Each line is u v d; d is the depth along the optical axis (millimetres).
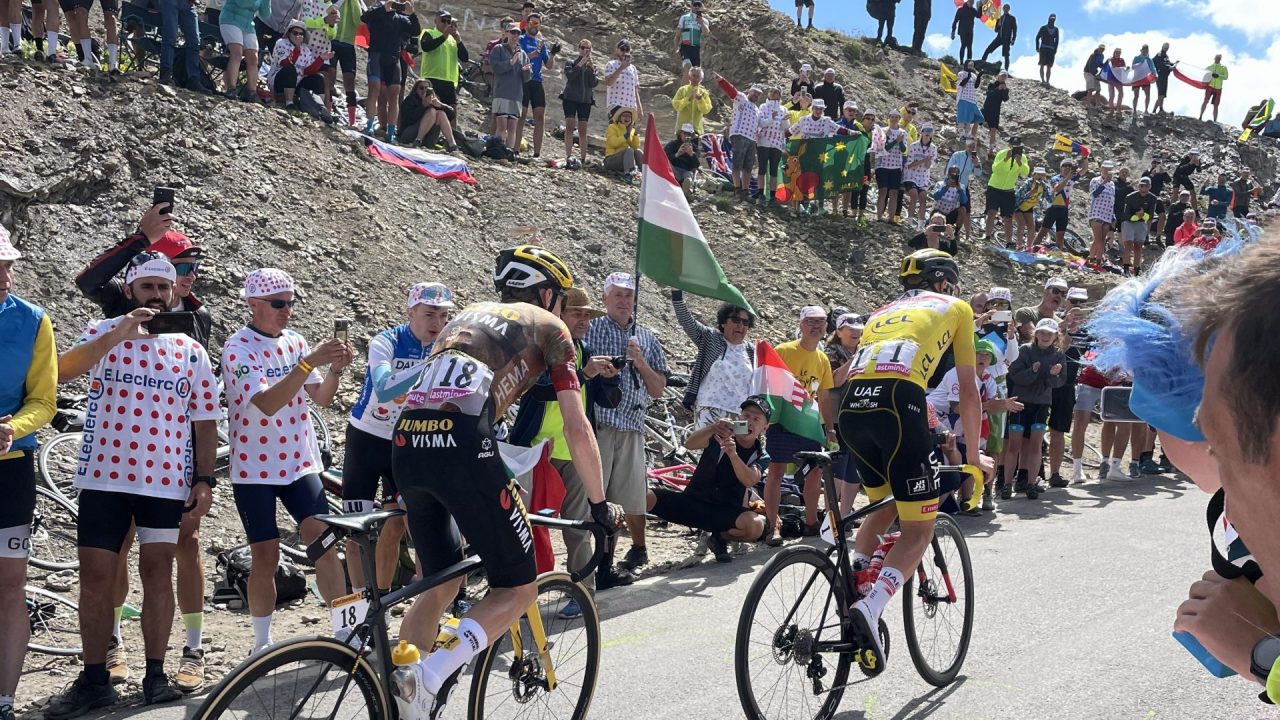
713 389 7508
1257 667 1572
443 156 12703
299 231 10133
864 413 4203
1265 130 28219
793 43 23672
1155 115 27297
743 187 15953
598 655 4059
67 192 9164
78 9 10398
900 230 16453
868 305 14414
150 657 4598
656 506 7051
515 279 3732
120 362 4598
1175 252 1469
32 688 4766
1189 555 6699
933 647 4488
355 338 9414
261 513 4895
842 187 16203
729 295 7410
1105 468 10586
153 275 4676
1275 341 1104
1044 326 9281
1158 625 5203
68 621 5613
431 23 19984
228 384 4926
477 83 17438
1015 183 18047
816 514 7766
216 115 10750
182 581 4836
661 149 7168
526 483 5375
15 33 10008
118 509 4562
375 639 3176
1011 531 7770
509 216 12359
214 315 8828
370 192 11211
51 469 6996
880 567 4309
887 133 16688
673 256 7191
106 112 9914
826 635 4148
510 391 3416
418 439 3256
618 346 6562
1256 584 1644
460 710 4289
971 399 4414
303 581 6125
